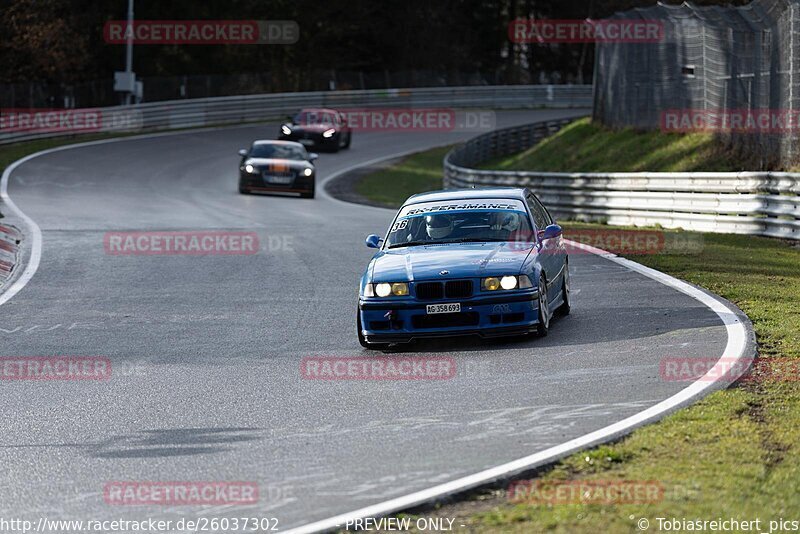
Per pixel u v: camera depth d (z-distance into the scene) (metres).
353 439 25.48
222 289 51.38
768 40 88.69
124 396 31.11
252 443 25.58
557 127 167.25
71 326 42.91
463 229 40.03
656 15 113.75
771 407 26.23
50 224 78.19
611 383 29.61
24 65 180.38
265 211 92.94
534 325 36.38
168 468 23.83
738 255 58.44
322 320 42.84
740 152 95.31
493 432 25.39
